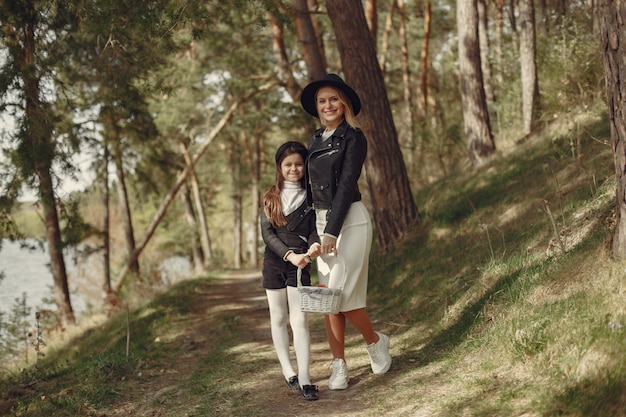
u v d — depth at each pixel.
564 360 3.74
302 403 4.48
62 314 15.28
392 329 6.61
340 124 4.57
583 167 7.45
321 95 4.57
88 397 5.27
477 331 5.04
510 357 4.18
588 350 3.62
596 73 10.27
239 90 20.39
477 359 4.54
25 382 6.51
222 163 32.84
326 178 4.46
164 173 21.42
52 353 11.39
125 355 6.62
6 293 28.83
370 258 10.06
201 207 32.75
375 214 9.90
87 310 18.61
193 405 4.82
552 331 4.04
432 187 12.85
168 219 35.16
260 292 12.95
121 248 32.41
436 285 7.22
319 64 12.82
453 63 18.59
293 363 5.72
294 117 20.47
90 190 16.36
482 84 12.82
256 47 18.34
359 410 4.17
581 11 11.97
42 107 9.55
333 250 4.39
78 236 13.30
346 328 7.11
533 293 4.72
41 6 8.26
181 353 6.86
